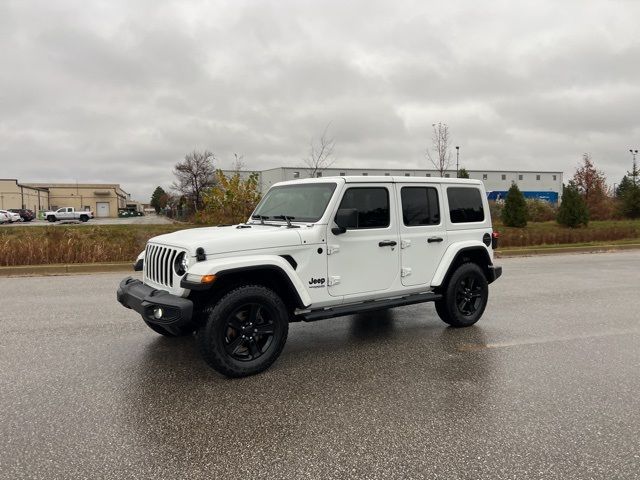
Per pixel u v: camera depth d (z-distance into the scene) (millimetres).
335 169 56031
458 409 3875
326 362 5012
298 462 3094
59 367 4816
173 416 3748
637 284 10039
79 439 3377
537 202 41625
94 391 4227
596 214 39625
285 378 4555
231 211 15531
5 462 3074
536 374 4668
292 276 4664
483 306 6469
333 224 5035
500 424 3611
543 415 3762
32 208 81875
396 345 5602
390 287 5531
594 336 6012
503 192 65500
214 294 4539
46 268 11492
